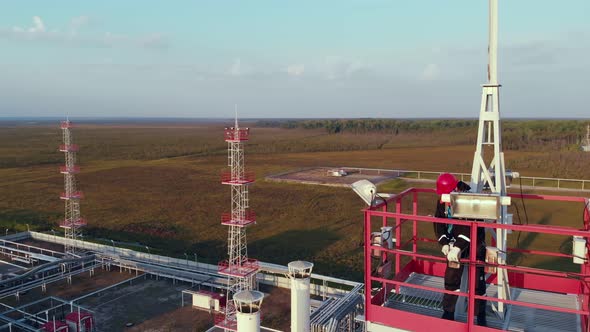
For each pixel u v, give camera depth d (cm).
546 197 930
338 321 1684
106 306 2508
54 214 4884
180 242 3753
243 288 2466
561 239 3562
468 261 713
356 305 1855
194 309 2469
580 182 5559
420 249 3212
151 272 2938
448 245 759
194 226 4281
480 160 835
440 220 715
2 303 2531
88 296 2644
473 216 716
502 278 802
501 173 822
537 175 6222
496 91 814
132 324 2281
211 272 2844
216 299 2414
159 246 3641
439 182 819
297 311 1428
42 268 2833
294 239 3775
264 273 2883
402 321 768
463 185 848
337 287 2662
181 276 2859
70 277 2898
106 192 6184
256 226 4216
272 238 3816
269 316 2378
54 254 3478
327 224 4253
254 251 3441
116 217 4694
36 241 3838
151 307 2494
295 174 7256
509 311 827
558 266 2939
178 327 2259
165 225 4328
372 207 825
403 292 921
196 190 6300
